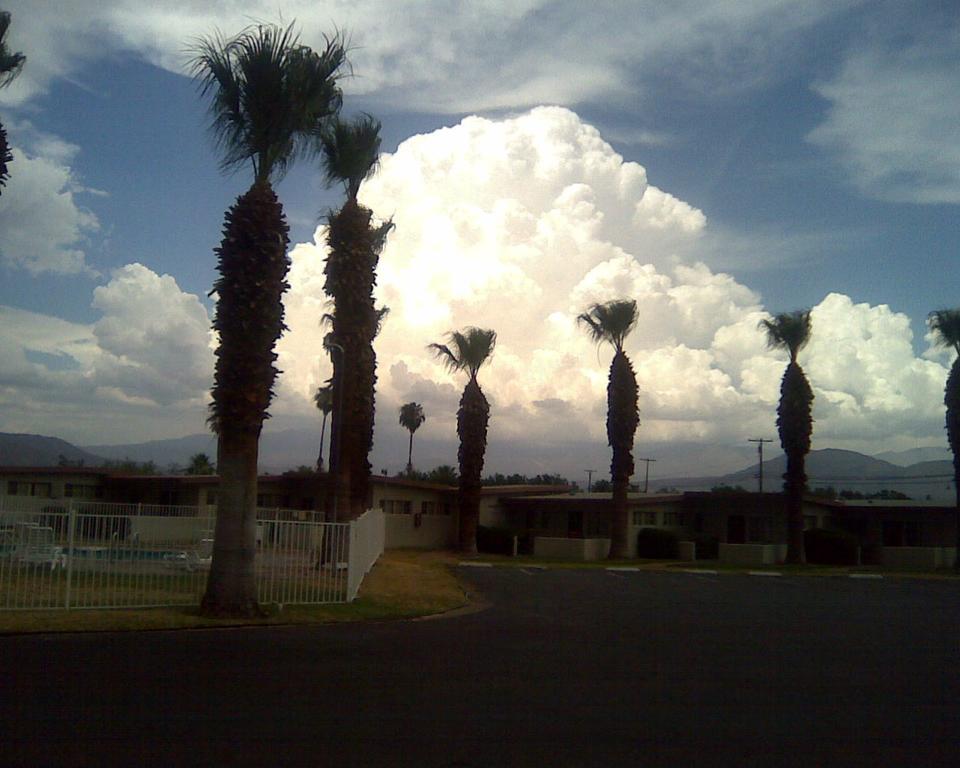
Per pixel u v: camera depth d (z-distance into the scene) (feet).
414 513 170.30
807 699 37.19
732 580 118.01
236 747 27.27
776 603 85.20
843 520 180.24
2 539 63.93
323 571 69.00
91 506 130.72
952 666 47.50
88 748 26.68
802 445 148.66
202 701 33.32
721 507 175.22
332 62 60.90
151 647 46.37
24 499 129.39
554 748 28.30
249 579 58.59
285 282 60.49
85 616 54.24
